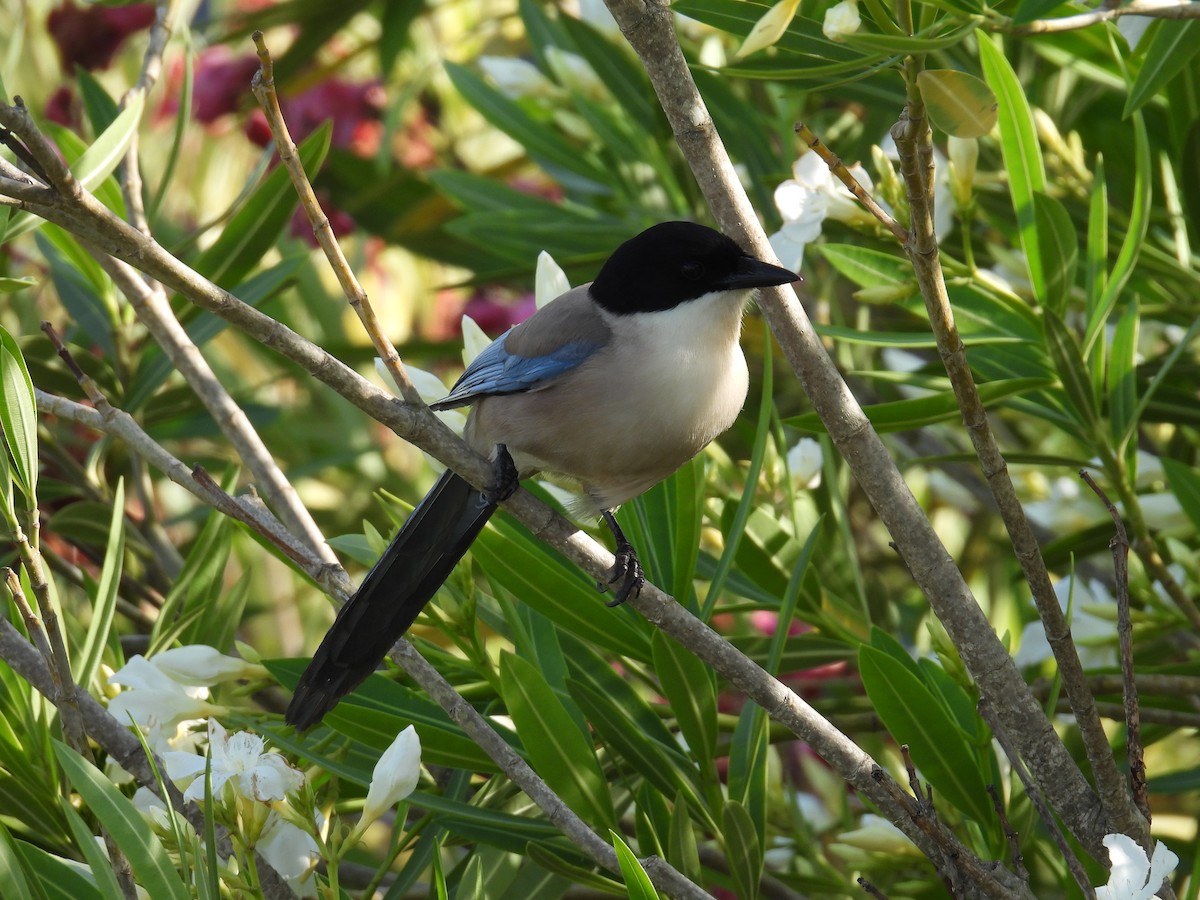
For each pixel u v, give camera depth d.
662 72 6.21
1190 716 8.09
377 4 13.74
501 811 7.56
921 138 5.49
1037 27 5.70
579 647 7.98
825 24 5.55
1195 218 9.45
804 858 9.35
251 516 6.43
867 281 8.33
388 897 7.44
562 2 13.38
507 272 11.12
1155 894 5.49
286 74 12.91
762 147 11.15
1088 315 8.00
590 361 7.47
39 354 10.72
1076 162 9.68
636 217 11.51
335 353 11.95
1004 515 5.93
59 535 10.52
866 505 12.88
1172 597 8.21
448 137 15.34
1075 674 5.96
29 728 7.27
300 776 5.98
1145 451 10.77
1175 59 6.94
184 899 5.21
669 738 7.65
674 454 7.55
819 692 10.77
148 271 5.15
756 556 8.29
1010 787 7.72
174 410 11.55
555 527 6.42
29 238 12.89
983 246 10.08
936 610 6.38
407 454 14.60
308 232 13.88
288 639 14.23
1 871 5.41
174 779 6.18
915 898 8.41
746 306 8.02
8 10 13.98
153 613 10.95
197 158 14.80
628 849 5.40
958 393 5.83
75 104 12.81
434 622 7.28
